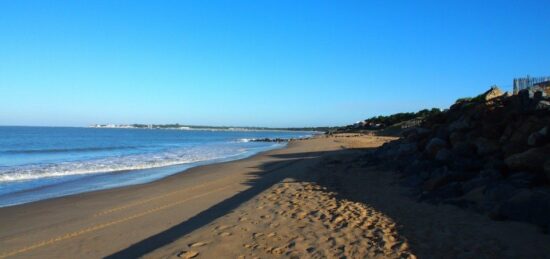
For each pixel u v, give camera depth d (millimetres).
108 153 38688
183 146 55031
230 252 6559
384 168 16156
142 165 25875
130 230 9125
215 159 30859
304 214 8992
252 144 63156
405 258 6109
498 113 14164
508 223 7520
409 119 79125
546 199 7422
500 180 9758
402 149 17203
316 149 37188
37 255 7602
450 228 7527
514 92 18000
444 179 10961
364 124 105188
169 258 6340
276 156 31375
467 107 17172
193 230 8328
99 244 8133
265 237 7301
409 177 13164
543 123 11062
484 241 6699
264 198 11016
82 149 44281
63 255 7543
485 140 12766
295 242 6988
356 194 11461
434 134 16953
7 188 16484
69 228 9586
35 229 9680
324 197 11039
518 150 11109
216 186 15625
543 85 18297
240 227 7953
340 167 18156
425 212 8891
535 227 7156
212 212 10664
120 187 16438
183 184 16703
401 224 7973
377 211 9188
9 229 9789
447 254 6219
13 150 41219
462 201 9242
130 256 7254
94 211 11594
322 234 7410
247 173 19703
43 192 15516
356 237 7176
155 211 11164
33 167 24281
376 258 6152
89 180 18766
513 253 6133
